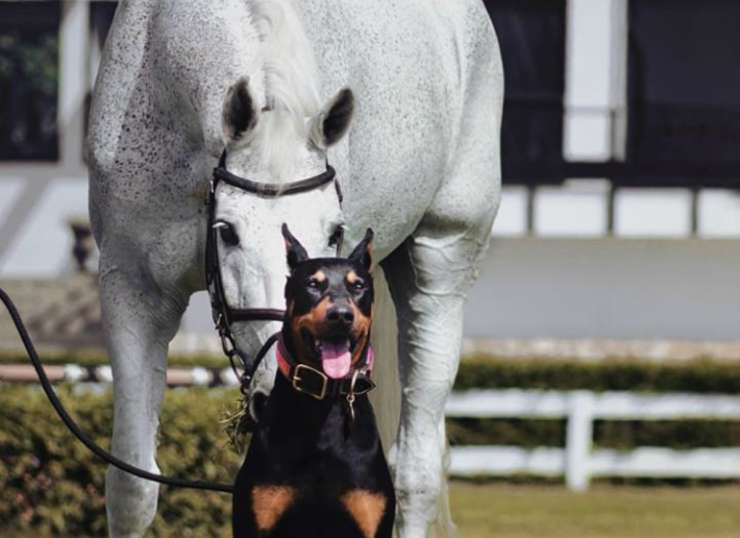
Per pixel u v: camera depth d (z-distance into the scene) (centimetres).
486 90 902
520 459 1955
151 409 743
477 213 889
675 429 2047
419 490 843
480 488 1916
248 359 627
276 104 652
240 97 637
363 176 783
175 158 716
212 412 1259
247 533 580
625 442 2050
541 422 2050
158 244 725
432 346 881
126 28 741
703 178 2509
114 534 752
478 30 897
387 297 890
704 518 1658
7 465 1281
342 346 554
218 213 631
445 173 870
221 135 673
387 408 879
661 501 1822
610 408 1962
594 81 2497
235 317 623
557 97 2505
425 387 875
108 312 740
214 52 699
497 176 907
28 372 1135
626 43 2502
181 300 743
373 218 804
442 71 848
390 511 587
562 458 1956
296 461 573
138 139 725
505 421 2058
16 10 2670
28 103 2658
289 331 567
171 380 1164
